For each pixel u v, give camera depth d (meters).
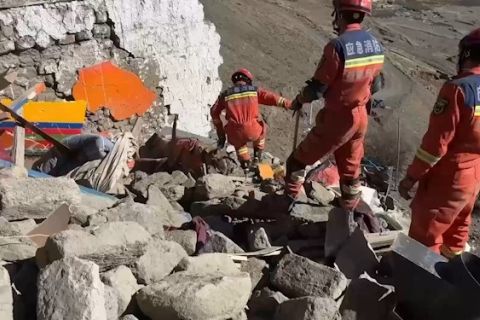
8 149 7.87
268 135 19.52
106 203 5.79
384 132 20.19
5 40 9.03
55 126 9.32
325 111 4.99
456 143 4.72
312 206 5.74
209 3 29.61
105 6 9.75
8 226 4.34
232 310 3.90
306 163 5.31
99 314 3.46
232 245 4.95
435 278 4.23
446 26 32.69
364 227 5.52
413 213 5.08
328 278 4.32
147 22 10.29
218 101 9.36
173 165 8.61
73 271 3.60
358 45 4.72
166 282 3.99
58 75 9.58
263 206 5.76
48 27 9.30
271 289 4.49
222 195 6.41
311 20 31.42
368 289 4.30
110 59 10.04
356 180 5.30
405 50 29.44
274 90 24.06
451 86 4.55
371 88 4.98
